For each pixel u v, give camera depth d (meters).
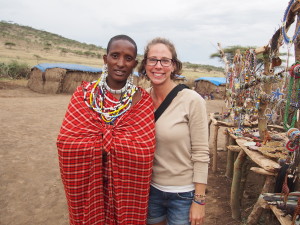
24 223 3.25
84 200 1.72
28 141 6.36
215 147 5.06
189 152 1.86
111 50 1.76
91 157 1.65
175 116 1.80
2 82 18.61
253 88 4.08
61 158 1.66
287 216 2.10
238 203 3.42
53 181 4.36
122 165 1.69
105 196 1.78
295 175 2.27
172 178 1.85
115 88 1.84
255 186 4.49
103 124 1.71
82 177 1.67
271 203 2.22
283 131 4.83
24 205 3.64
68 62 44.56
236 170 3.40
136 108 1.80
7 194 3.88
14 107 10.85
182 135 1.79
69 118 1.71
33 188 4.11
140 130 1.74
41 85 16.72
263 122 3.50
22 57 43.16
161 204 1.95
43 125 8.10
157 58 1.81
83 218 1.72
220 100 20.66
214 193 4.21
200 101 1.79
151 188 1.94
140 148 1.69
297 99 2.52
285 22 2.74
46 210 3.54
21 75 21.80
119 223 1.77
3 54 44.78
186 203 1.88
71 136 1.65
